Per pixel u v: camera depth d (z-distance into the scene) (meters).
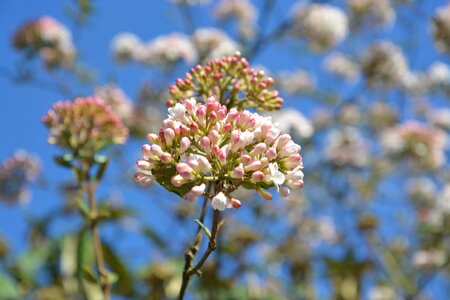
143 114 0.99
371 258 0.78
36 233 0.74
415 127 1.04
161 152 0.30
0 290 0.62
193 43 1.05
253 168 0.30
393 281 0.75
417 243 0.82
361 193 0.98
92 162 0.42
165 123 0.31
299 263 0.74
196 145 0.31
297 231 0.92
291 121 0.97
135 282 0.60
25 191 0.79
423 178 1.09
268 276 0.69
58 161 0.42
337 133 1.09
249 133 0.30
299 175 0.30
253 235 0.70
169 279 0.59
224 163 0.30
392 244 0.85
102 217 0.41
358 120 1.16
